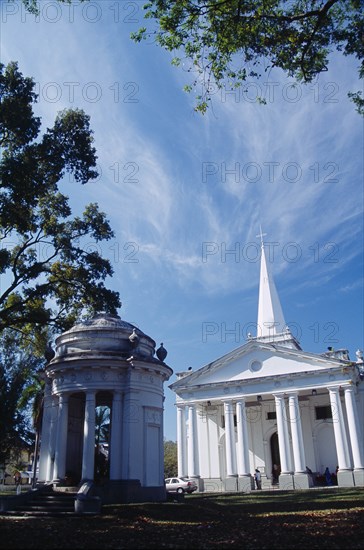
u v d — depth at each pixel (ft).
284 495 86.74
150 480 60.59
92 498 47.96
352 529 37.42
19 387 56.29
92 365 61.67
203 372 139.74
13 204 66.54
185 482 123.03
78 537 32.86
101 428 94.22
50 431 65.21
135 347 64.39
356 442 118.11
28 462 171.73
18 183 64.03
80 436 68.39
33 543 29.86
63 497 52.03
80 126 71.56
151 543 30.99
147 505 52.65
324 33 48.65
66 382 62.59
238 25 47.88
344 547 29.48
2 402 53.98
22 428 59.72
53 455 63.57
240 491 117.50
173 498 64.69
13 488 129.90
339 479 115.85
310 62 50.65
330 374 125.29
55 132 70.54
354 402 122.11
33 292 75.97
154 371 63.93
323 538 33.17
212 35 50.14
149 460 61.11
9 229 72.49
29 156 67.21
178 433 138.92
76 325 71.10
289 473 120.16
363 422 128.26
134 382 61.87
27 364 60.80
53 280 79.51
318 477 130.11
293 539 32.99
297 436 122.93
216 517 48.06
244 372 135.64
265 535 35.12
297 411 126.11
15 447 65.57
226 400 134.10
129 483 57.47
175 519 45.16
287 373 128.98
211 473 141.08
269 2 47.32
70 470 64.34
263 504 66.39
